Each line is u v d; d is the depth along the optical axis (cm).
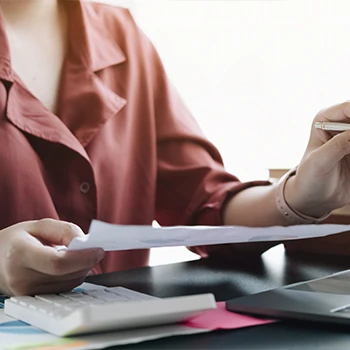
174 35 171
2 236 64
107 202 130
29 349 43
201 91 171
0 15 121
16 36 125
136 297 56
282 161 158
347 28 143
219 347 43
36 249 58
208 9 167
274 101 158
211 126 171
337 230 62
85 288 64
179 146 137
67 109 128
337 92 146
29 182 118
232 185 118
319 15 147
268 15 157
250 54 161
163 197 136
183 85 172
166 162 137
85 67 132
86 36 133
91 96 130
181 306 47
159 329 47
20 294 60
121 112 135
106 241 48
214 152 137
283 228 56
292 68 154
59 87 129
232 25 164
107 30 140
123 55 139
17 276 59
